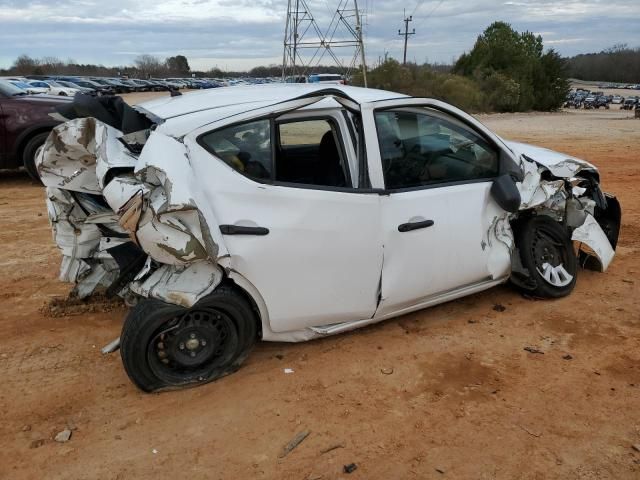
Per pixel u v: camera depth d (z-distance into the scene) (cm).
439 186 399
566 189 486
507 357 388
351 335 415
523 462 288
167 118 348
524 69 4650
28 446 298
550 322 438
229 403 335
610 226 552
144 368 331
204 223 309
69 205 387
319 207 347
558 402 337
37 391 346
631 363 380
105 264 405
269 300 346
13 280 514
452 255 405
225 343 353
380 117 378
